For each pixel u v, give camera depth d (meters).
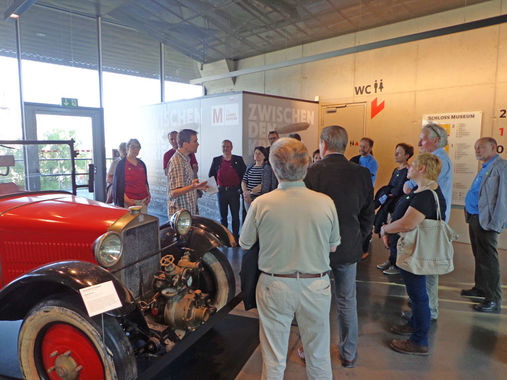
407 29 5.45
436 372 2.19
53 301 1.73
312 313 1.66
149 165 7.44
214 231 2.64
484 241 3.04
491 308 3.00
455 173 5.12
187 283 2.31
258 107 5.54
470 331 2.69
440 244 2.21
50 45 6.04
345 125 6.27
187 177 3.34
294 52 6.84
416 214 2.22
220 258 2.71
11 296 1.84
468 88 4.93
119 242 1.95
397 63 5.57
